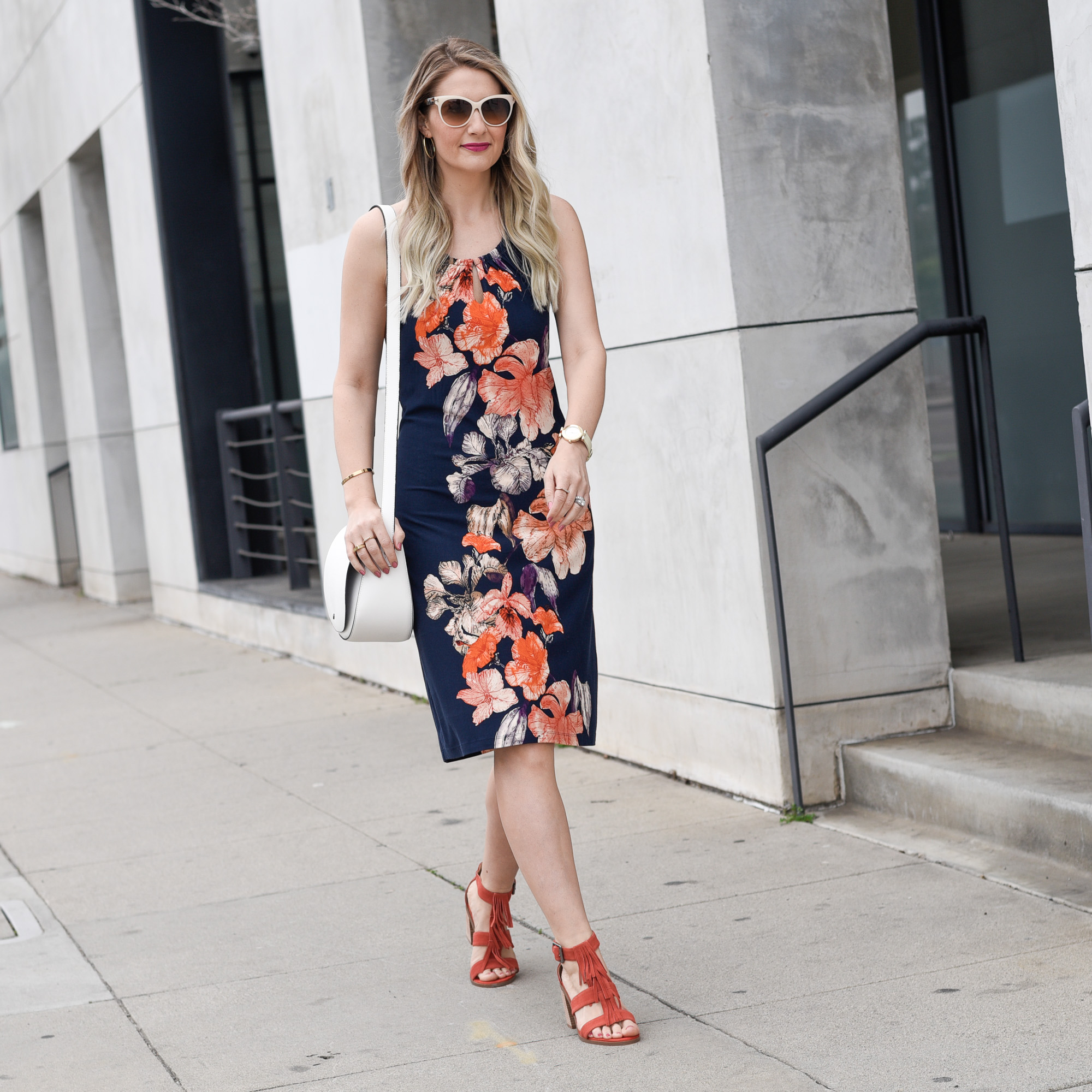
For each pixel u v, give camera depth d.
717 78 4.59
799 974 3.38
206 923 4.21
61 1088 3.08
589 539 3.25
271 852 4.95
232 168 11.13
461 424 3.15
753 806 4.90
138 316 11.93
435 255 3.13
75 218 13.45
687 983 3.40
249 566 11.34
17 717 8.20
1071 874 3.82
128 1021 3.46
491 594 3.13
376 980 3.61
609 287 5.37
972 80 8.74
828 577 4.77
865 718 4.82
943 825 4.34
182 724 7.58
